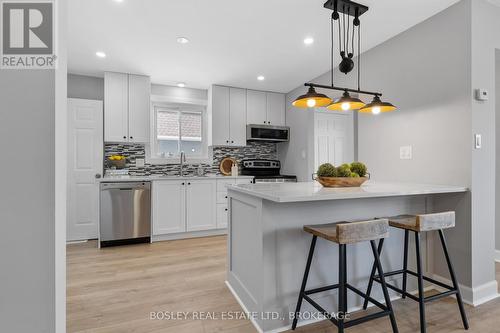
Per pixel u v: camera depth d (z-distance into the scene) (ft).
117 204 11.30
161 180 12.14
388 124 8.98
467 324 5.69
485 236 7.06
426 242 7.56
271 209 5.60
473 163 6.79
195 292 7.20
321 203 6.12
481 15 6.97
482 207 6.98
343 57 7.30
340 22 8.05
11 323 2.04
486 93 6.89
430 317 6.10
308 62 11.14
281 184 7.64
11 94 2.06
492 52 7.19
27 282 2.07
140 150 13.61
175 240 12.34
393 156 8.79
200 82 13.79
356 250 6.56
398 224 5.80
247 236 6.35
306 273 5.59
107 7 7.24
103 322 5.80
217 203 13.29
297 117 14.65
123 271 8.59
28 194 2.08
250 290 6.18
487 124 7.07
